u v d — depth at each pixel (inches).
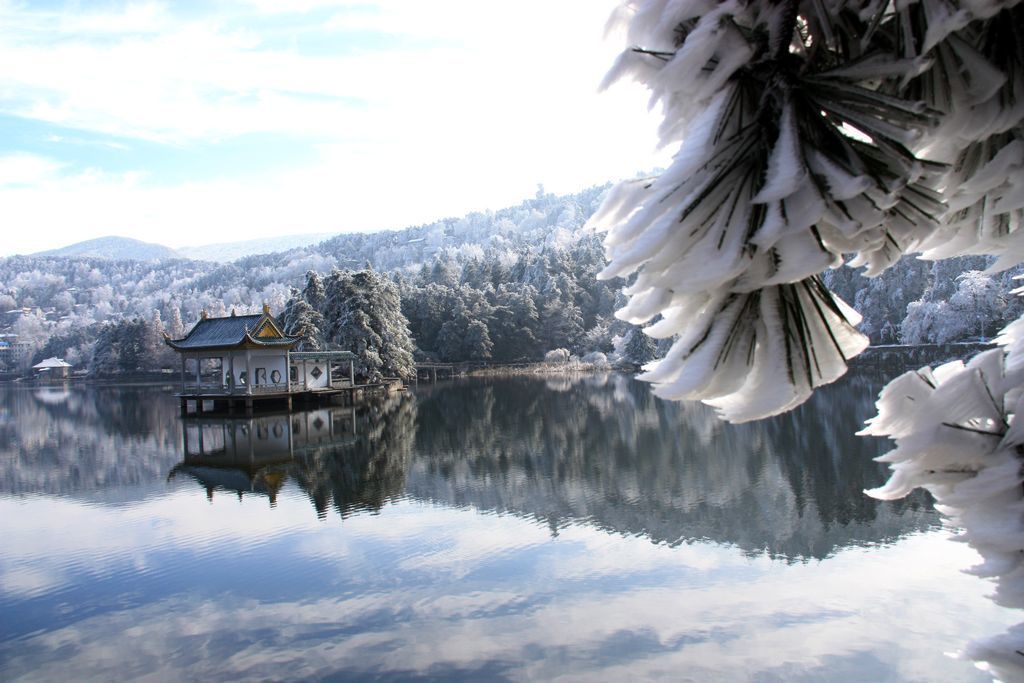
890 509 391.2
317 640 266.7
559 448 685.9
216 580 334.3
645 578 313.0
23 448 811.4
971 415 35.4
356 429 886.4
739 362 30.2
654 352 1959.9
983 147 39.3
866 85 35.2
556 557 349.4
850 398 863.7
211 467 642.8
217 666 249.3
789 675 219.8
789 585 293.7
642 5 33.7
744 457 574.6
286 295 4298.7
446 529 408.5
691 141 30.5
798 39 34.1
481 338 2098.9
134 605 307.0
